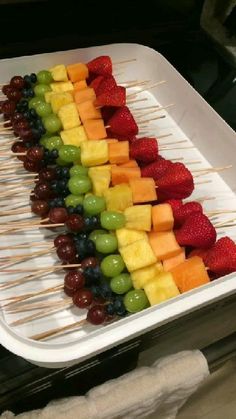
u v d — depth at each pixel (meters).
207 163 0.48
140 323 0.32
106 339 0.31
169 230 0.38
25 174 0.44
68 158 0.42
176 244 0.37
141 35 0.54
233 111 0.51
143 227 0.38
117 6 0.50
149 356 0.47
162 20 0.53
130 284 0.35
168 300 0.33
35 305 0.35
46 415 0.32
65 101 0.46
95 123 0.44
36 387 0.34
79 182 0.39
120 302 0.34
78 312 0.36
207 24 0.56
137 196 0.39
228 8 0.54
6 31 0.47
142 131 0.50
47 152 0.42
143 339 0.38
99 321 0.33
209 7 0.55
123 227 0.38
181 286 0.35
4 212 0.40
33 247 0.39
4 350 0.33
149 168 0.42
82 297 0.34
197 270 0.35
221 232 0.43
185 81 0.49
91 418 0.33
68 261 0.36
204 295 0.34
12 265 0.38
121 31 0.52
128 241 0.37
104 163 0.42
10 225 0.38
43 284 0.37
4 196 0.41
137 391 0.35
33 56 0.48
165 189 0.40
